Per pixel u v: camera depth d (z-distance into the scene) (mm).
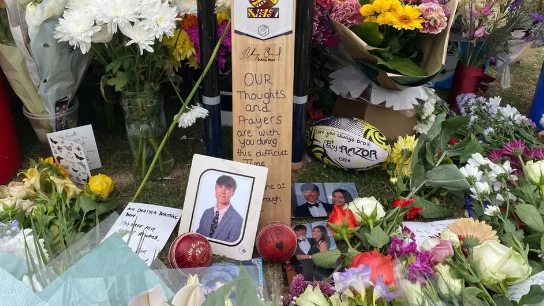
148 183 1580
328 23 1763
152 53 1312
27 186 1319
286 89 1255
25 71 1418
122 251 736
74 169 1517
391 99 1735
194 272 856
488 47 2086
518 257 948
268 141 1301
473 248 1001
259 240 1180
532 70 2914
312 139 1682
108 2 1116
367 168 1598
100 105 1907
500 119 1698
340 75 1854
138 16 1149
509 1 2006
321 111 2057
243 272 631
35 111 1526
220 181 1243
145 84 1371
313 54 2027
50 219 1115
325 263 1115
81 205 1267
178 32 1370
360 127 1577
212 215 1241
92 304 657
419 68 1642
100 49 1380
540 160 1333
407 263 956
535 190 1282
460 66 2148
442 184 1354
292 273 1169
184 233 1184
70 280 676
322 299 875
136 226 1320
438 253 993
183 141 1865
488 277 950
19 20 1301
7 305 621
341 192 1518
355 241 1300
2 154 1548
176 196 1514
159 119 1473
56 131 1557
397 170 1547
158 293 663
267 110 1271
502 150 1467
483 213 1275
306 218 1417
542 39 2070
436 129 1421
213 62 1393
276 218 1350
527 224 1137
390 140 1845
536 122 2025
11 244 831
